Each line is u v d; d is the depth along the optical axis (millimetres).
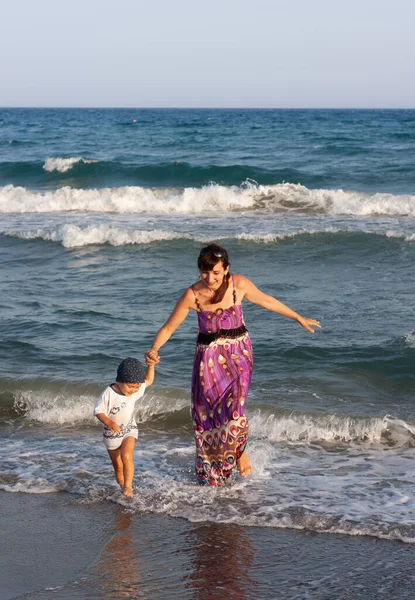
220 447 4992
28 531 4492
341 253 13367
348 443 5965
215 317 4844
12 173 25703
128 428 4969
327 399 6742
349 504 4781
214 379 4926
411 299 10023
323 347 8047
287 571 3939
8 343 8398
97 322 9242
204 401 4973
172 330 4934
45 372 7430
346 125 74625
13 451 5871
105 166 25109
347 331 8609
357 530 4398
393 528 4406
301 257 13156
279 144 40281
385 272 11883
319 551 4156
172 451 5820
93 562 4078
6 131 61750
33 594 3717
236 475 5312
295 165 27609
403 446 5887
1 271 12656
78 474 5371
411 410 6484
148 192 20562
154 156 32406
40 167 25484
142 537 4383
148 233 14695
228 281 4832
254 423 6219
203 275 4707
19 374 7293
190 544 4277
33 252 14156
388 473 5332
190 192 19219
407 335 8266
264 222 16844
